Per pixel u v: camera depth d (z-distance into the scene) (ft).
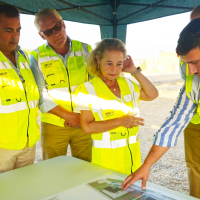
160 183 8.95
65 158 4.42
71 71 6.20
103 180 3.46
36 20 5.91
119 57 4.27
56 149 6.35
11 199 2.97
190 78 3.78
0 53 4.92
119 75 4.83
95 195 3.01
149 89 4.85
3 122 4.71
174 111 3.96
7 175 3.70
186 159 6.16
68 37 6.50
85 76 6.36
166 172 9.91
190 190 6.19
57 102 6.04
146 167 3.41
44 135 6.39
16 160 5.27
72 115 5.81
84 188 3.20
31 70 6.02
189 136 5.92
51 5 10.07
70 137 6.39
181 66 5.48
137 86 4.84
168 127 3.76
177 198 2.92
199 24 2.67
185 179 9.21
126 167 4.46
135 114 4.57
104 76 4.54
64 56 6.39
